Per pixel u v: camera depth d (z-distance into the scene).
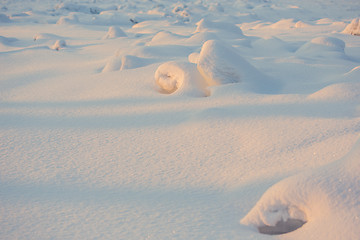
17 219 1.99
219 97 4.30
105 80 5.64
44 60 8.25
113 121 3.90
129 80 5.46
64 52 9.27
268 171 2.48
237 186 2.35
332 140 2.76
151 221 1.94
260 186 2.27
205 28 12.56
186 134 3.38
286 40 12.83
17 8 51.31
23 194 2.32
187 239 1.75
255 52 9.08
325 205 1.64
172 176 2.59
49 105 4.67
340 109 3.52
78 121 3.96
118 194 2.32
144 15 33.75
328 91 3.97
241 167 2.64
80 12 40.22
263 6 50.94
